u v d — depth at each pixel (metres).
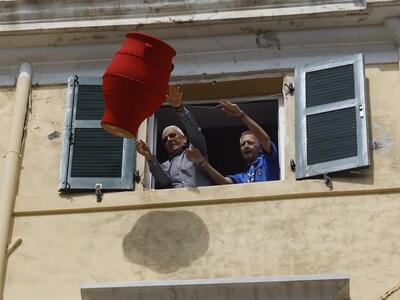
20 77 18.06
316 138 16.77
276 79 17.66
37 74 18.20
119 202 16.61
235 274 15.75
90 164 17.06
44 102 17.94
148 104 16.02
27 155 17.39
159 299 14.70
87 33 18.02
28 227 16.59
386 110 16.97
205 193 16.45
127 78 15.89
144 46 16.06
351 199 16.12
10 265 16.27
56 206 16.70
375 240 15.71
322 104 17.06
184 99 18.09
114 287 14.70
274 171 17.00
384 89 17.19
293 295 14.50
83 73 18.11
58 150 17.41
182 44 17.94
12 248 16.41
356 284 15.39
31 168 17.25
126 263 16.08
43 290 16.00
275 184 16.36
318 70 17.39
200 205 16.41
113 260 16.14
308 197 16.22
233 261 15.85
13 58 18.30
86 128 17.44
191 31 17.84
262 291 14.52
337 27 17.67
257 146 17.16
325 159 16.52
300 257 15.73
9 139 17.42
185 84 17.80
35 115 17.81
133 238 16.28
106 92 15.99
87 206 16.64
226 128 19.09
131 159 17.11
